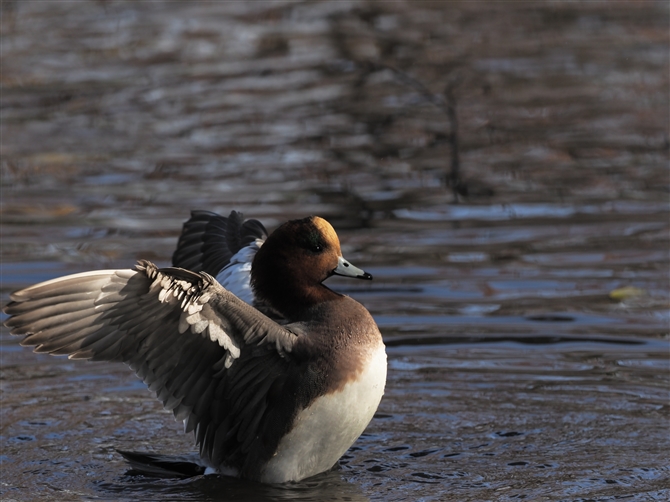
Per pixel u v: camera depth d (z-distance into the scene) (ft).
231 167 53.06
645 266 39.81
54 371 32.37
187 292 21.65
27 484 24.62
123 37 76.28
